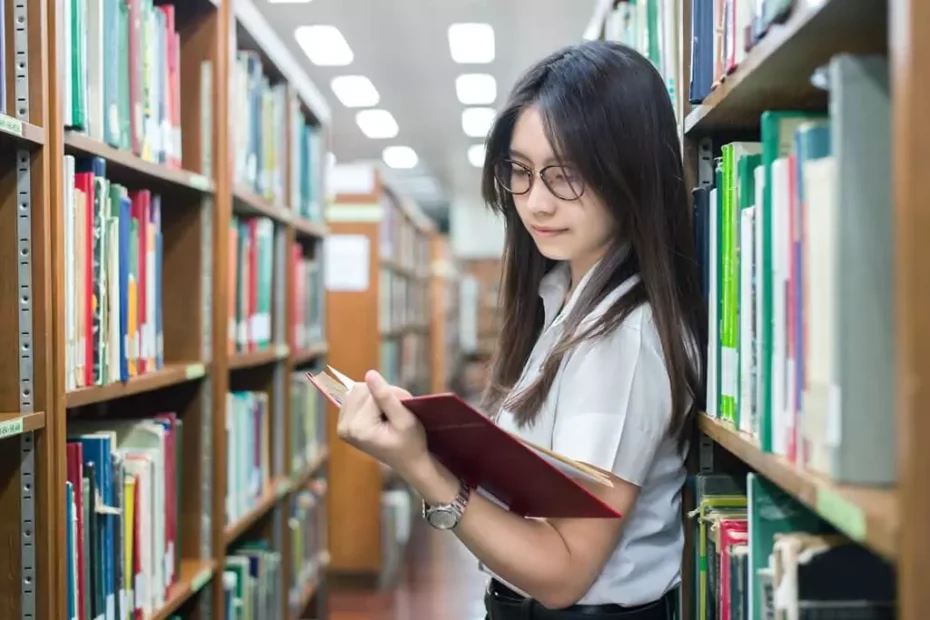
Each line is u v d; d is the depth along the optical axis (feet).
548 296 4.98
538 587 3.81
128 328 5.52
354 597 14.46
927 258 2.00
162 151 6.11
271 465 9.05
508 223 5.01
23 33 4.31
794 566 2.86
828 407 2.57
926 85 2.01
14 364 4.36
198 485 6.86
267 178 8.54
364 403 3.64
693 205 4.52
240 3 7.41
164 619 5.91
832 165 2.54
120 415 6.91
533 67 4.30
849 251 2.42
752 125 4.49
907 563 1.99
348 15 11.48
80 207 4.83
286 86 9.27
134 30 5.58
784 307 3.01
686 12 4.84
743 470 4.53
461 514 3.68
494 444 3.31
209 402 6.91
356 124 18.10
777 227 3.07
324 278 11.25
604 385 3.92
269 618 8.63
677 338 4.01
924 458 1.99
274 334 9.05
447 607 13.91
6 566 4.37
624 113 4.02
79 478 4.81
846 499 2.31
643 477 3.97
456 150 21.25
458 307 38.86
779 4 2.97
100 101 5.05
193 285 6.82
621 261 4.20
